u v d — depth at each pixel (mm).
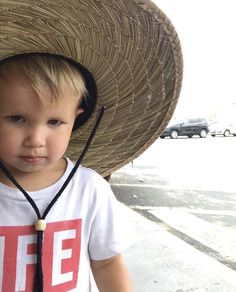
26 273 994
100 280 1148
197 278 3006
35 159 960
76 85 994
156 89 1131
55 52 947
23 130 938
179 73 1070
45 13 880
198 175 8234
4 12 857
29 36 903
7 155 954
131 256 3318
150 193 6180
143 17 950
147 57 1054
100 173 1305
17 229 997
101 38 972
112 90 1113
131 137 1237
